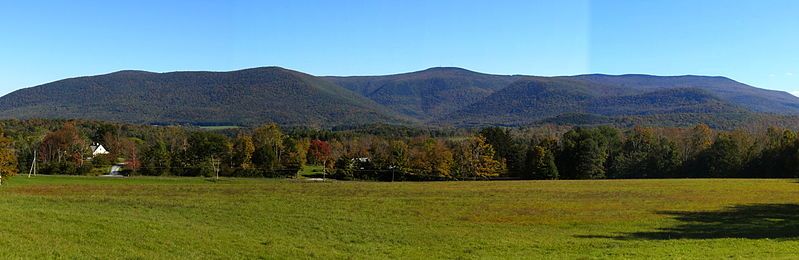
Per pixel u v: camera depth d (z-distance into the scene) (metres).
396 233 40.22
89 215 37.41
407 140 163.50
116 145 144.00
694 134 145.00
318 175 127.00
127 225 34.38
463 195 71.38
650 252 30.44
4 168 79.75
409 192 75.56
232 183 92.69
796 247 31.44
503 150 133.62
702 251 30.41
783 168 116.81
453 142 146.50
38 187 75.50
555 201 64.38
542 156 125.06
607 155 132.25
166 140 160.00
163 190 72.75
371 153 139.25
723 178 115.56
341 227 42.00
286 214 47.97
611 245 35.03
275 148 132.50
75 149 132.38
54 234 29.77
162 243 30.70
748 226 44.66
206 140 125.81
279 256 30.33
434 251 33.62
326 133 184.50
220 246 31.48
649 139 141.25
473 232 41.59
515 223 47.00
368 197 67.12
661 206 59.59
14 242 27.02
